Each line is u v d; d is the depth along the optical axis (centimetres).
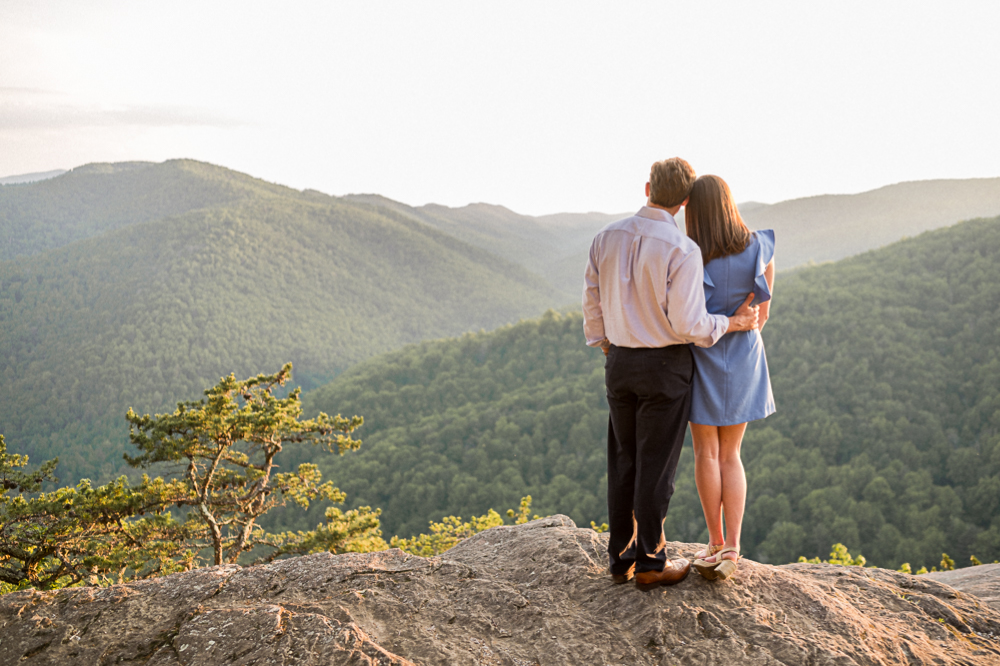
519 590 206
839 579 226
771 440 7856
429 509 7975
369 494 8238
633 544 202
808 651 170
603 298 198
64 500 914
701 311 180
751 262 194
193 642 174
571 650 175
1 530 859
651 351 189
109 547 1009
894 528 5922
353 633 172
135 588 205
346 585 205
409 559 227
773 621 184
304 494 1334
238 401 1232
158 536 1066
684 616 185
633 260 186
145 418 1096
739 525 203
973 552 5738
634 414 200
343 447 1287
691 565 206
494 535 260
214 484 1215
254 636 174
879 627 189
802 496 6725
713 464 204
